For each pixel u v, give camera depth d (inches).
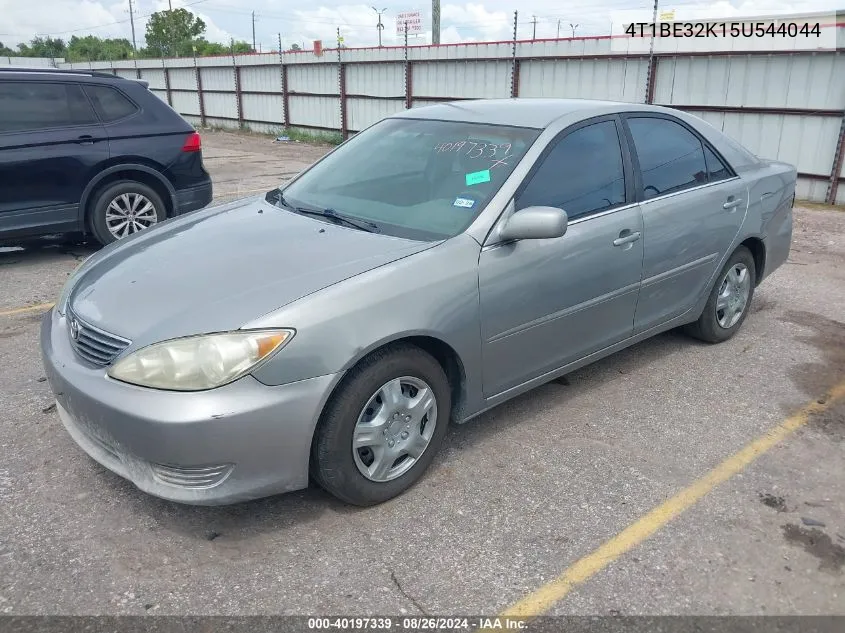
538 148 139.8
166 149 285.9
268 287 110.8
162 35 2568.9
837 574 106.3
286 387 103.8
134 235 148.9
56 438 140.2
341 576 103.7
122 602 98.1
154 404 100.3
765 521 118.2
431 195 138.1
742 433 146.9
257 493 106.7
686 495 124.7
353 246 124.0
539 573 104.9
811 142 430.3
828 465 135.5
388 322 111.9
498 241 128.1
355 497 116.3
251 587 101.3
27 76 259.3
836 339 200.4
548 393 163.6
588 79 539.5
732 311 193.5
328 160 167.8
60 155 261.9
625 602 99.7
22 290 237.5
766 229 195.5
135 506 119.1
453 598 99.7
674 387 167.6
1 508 117.9
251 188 455.2
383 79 725.3
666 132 170.7
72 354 115.0
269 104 906.7
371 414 115.9
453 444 140.5
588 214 145.0
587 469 132.3
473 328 124.8
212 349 101.3
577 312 145.1
